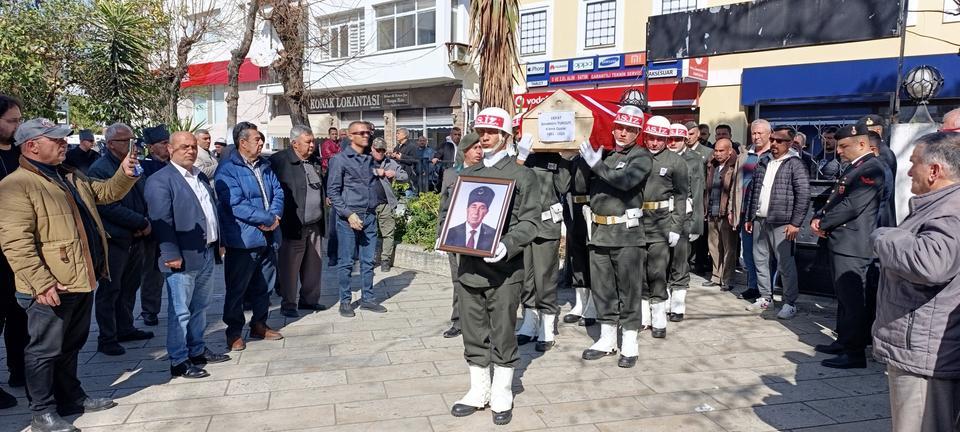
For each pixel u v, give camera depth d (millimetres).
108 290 5711
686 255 6746
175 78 14742
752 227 7199
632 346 5387
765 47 8742
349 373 5246
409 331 6430
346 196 6887
